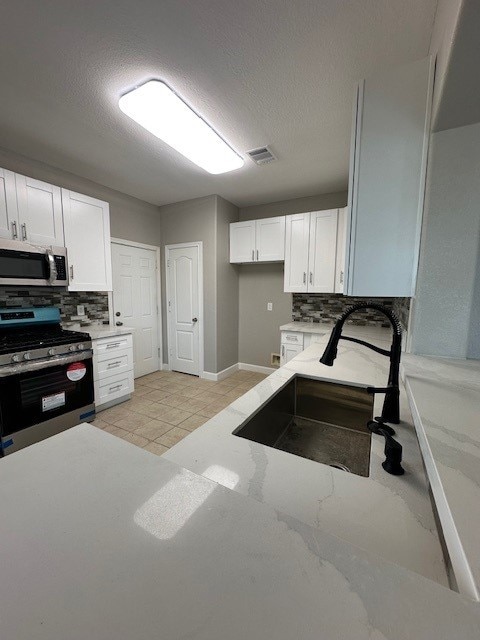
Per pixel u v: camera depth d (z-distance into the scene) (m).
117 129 2.11
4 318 2.31
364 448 1.24
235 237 3.78
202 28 1.33
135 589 0.31
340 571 0.33
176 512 0.42
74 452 0.58
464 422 0.60
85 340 2.46
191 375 4.01
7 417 1.99
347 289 1.25
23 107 1.87
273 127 2.08
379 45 1.42
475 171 1.02
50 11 1.25
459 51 0.72
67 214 2.57
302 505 0.57
